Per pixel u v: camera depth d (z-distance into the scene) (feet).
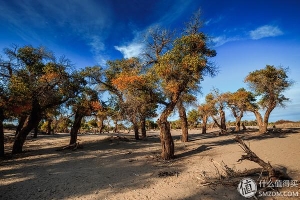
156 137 108.06
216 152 48.93
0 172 36.45
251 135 86.63
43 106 60.39
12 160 47.32
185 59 45.70
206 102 118.83
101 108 70.44
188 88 56.13
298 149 43.68
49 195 24.63
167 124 46.01
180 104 58.08
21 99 47.70
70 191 25.89
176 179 29.35
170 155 44.70
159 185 27.12
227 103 117.50
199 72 49.01
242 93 110.11
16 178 32.35
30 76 55.98
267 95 95.76
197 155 47.19
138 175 32.45
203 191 23.99
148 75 50.08
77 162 44.47
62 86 59.88
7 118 50.75
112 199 22.99
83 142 83.15
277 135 77.25
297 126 134.92
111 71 77.30
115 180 30.14
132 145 71.56
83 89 66.28
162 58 46.80
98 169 37.60
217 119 122.83
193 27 50.90
